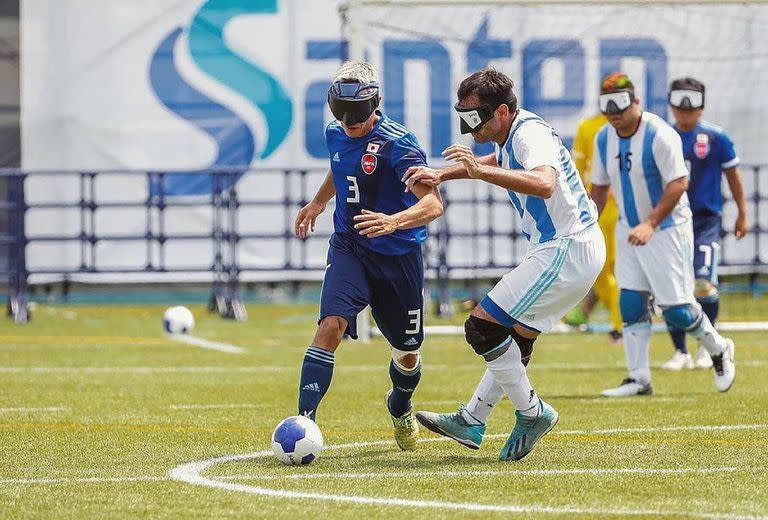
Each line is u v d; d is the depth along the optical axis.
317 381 20.86
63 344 46.00
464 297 64.12
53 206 55.75
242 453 21.72
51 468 20.03
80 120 57.91
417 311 21.62
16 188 55.44
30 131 57.56
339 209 21.48
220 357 41.53
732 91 59.25
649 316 31.50
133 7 57.94
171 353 42.84
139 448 22.30
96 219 58.22
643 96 58.97
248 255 59.25
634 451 21.81
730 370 30.80
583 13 58.75
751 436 23.77
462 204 59.50
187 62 58.22
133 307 64.75
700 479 18.86
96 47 57.84
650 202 30.95
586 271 20.59
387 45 58.50
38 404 29.30
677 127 36.28
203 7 58.22
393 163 20.81
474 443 21.77
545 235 20.73
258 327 53.72
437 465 20.38
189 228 58.69
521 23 58.75
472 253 59.81
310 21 58.53
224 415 27.33
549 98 58.88
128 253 58.53
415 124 58.69
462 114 20.20
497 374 20.56
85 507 16.73
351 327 21.11
